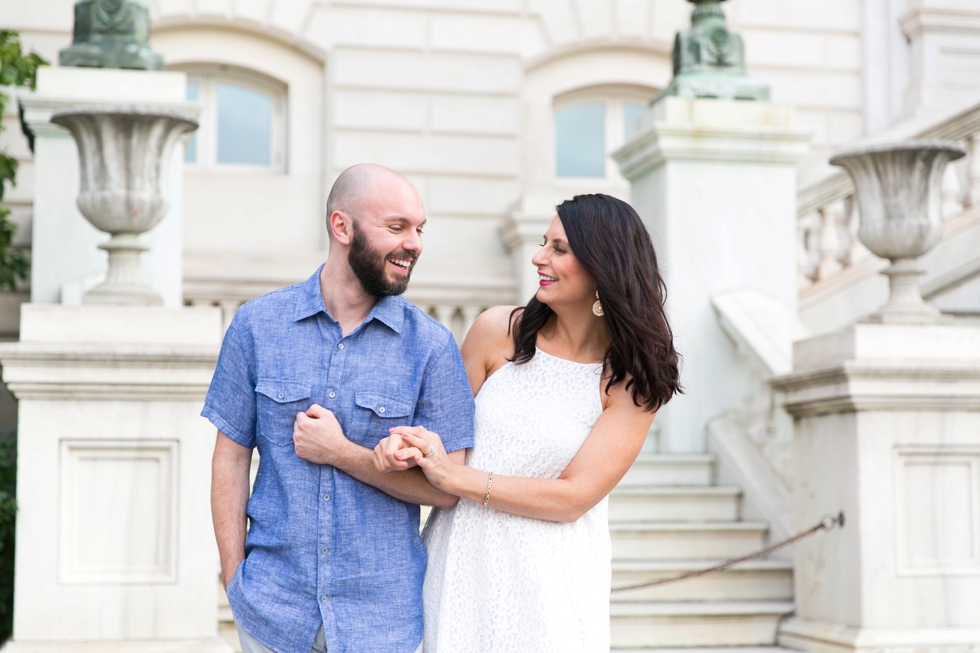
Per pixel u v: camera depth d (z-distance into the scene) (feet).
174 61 30.40
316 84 31.14
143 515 14.23
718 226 22.21
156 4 29.66
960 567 15.55
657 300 8.58
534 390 8.75
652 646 16.88
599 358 8.87
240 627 8.13
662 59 33.27
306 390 8.13
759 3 32.89
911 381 15.29
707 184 22.25
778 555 18.60
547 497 8.21
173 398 14.26
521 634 8.24
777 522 18.62
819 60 33.09
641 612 16.83
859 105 33.24
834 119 33.06
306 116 31.01
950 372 15.23
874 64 33.17
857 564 15.33
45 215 20.77
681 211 22.09
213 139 31.17
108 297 14.76
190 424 14.29
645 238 8.70
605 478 8.37
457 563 8.42
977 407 15.60
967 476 15.70
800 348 16.94
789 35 32.99
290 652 7.95
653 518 19.52
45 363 13.84
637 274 8.49
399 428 7.91
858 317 25.29
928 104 32.40
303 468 8.09
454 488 8.05
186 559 14.20
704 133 22.04
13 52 21.31
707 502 19.70
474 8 31.58
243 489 8.37
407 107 31.01
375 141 30.81
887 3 33.35
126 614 14.06
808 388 16.35
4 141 27.27
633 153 23.57
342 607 8.03
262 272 28.25
